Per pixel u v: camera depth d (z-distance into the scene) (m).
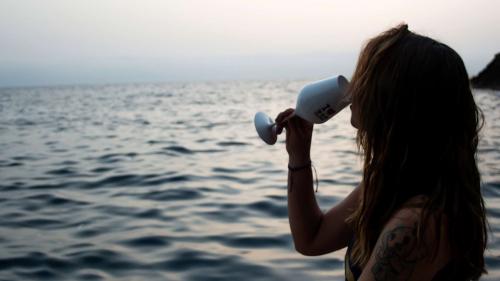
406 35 1.26
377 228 1.29
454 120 1.22
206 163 9.72
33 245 4.79
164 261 4.29
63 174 8.70
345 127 17.50
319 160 9.84
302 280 3.86
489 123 15.19
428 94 1.20
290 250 4.50
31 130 18.42
